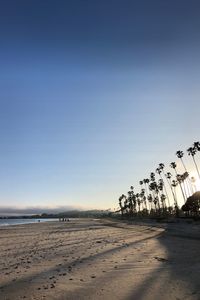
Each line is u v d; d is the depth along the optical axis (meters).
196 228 65.31
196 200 126.25
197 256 23.95
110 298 12.59
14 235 59.62
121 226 95.88
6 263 22.72
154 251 28.12
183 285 14.37
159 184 180.00
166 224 92.69
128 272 17.95
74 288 14.34
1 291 13.95
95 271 18.55
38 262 22.91
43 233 65.75
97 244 36.59
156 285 14.55
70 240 44.28
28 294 13.38
